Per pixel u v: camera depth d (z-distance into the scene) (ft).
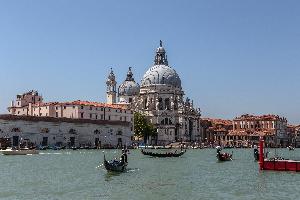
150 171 245.65
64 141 573.33
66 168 261.85
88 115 649.20
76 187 173.88
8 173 229.04
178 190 166.61
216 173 237.86
